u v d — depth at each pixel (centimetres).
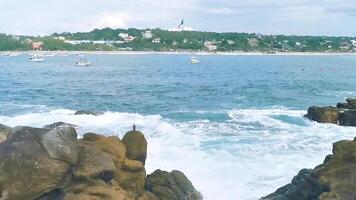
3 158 1677
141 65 16238
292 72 12675
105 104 5388
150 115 4356
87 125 3572
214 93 6838
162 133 3275
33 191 1656
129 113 4412
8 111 4497
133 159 2069
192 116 4353
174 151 2781
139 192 1977
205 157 2684
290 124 3875
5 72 11444
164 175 2148
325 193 1817
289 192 2047
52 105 5197
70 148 1755
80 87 7425
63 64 16438
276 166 2552
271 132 3469
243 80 9688
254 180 2366
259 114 4503
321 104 5625
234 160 2644
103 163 1800
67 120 3762
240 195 2225
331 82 9038
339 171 1950
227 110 4900
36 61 18988
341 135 3416
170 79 9700
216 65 17162
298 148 2948
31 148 1709
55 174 1688
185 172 2456
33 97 5956
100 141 1997
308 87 7950
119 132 3341
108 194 1709
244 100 5988
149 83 8506
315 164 2589
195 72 12506
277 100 6016
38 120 3791
